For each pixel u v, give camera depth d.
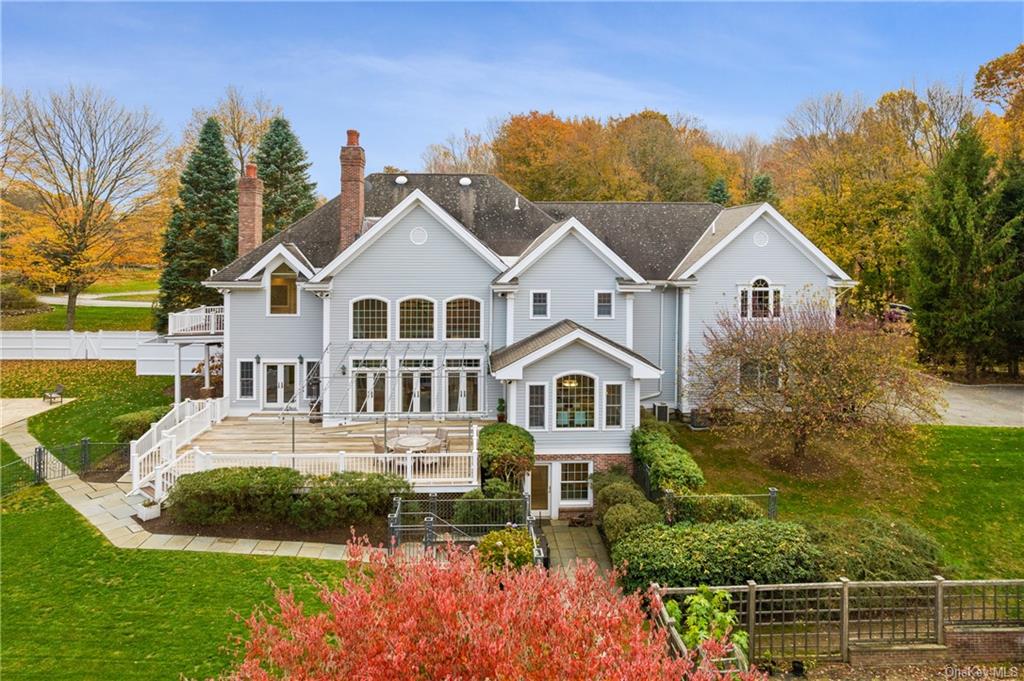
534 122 57.03
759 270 27.75
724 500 17.66
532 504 22.30
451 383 26.00
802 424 22.00
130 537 17.50
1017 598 13.85
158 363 35.97
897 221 41.69
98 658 12.48
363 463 19.62
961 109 54.19
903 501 21.06
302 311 27.33
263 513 18.03
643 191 54.03
